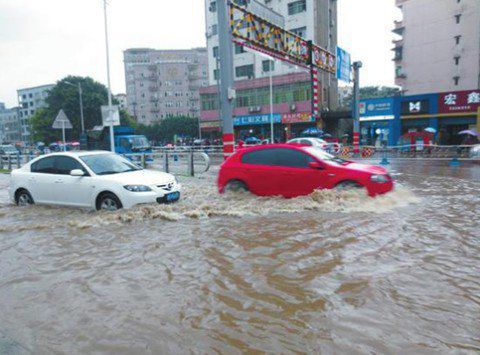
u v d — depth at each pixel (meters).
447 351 2.90
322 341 3.08
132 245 5.85
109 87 19.53
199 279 4.42
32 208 8.96
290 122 43.72
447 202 8.37
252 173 9.35
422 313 3.48
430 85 51.50
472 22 47.34
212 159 27.17
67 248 5.83
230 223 6.90
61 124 17.88
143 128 72.31
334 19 48.34
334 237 5.84
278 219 7.04
